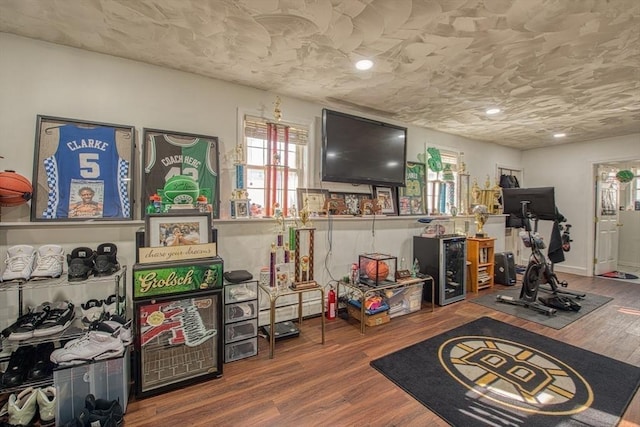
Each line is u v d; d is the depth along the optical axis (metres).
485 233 4.65
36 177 2.13
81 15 1.87
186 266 2.01
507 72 2.66
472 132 4.82
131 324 1.98
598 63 2.47
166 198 2.39
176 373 2.04
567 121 4.17
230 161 2.90
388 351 2.49
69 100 2.26
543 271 3.72
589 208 5.32
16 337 1.68
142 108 2.51
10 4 1.76
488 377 2.11
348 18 1.88
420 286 3.49
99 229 2.30
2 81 2.08
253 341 2.42
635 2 1.68
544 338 2.72
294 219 3.08
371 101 3.41
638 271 5.71
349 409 1.79
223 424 1.67
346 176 3.49
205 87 2.78
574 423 1.67
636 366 2.25
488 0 1.69
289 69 2.62
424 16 1.84
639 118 4.00
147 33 2.07
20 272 1.79
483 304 3.71
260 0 1.71
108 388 1.72
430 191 4.67
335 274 3.47
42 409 1.64
